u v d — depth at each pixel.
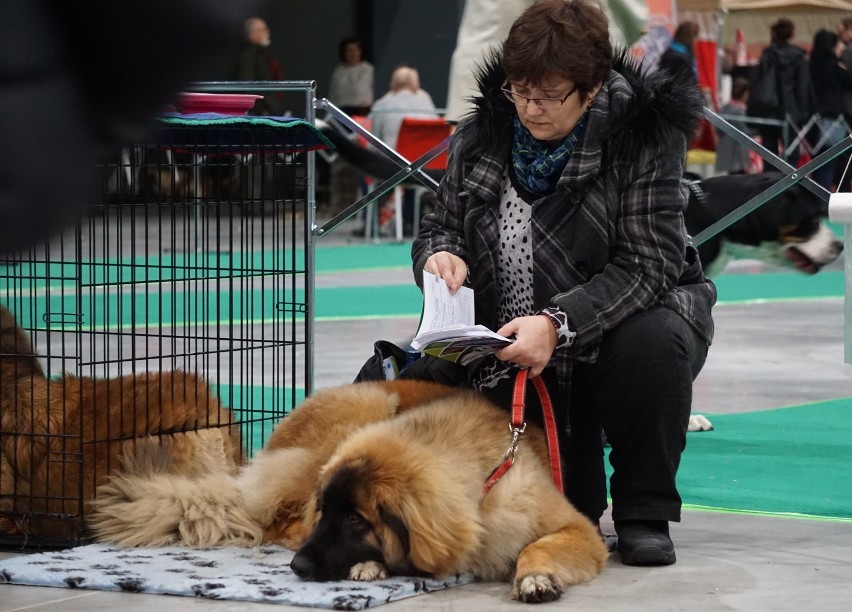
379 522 4.23
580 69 4.68
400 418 4.70
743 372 9.92
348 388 5.24
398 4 25.25
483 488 4.40
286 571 4.47
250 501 4.99
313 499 4.53
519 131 5.06
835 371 9.96
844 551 4.95
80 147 1.85
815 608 4.10
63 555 4.72
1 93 1.78
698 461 6.90
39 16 1.79
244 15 1.84
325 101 7.34
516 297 5.16
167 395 5.33
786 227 9.63
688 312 4.96
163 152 5.96
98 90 1.85
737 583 4.43
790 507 5.86
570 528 4.51
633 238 4.89
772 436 7.59
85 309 12.52
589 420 5.23
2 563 4.58
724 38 22.50
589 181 4.96
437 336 4.45
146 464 5.12
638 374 4.72
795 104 19.56
